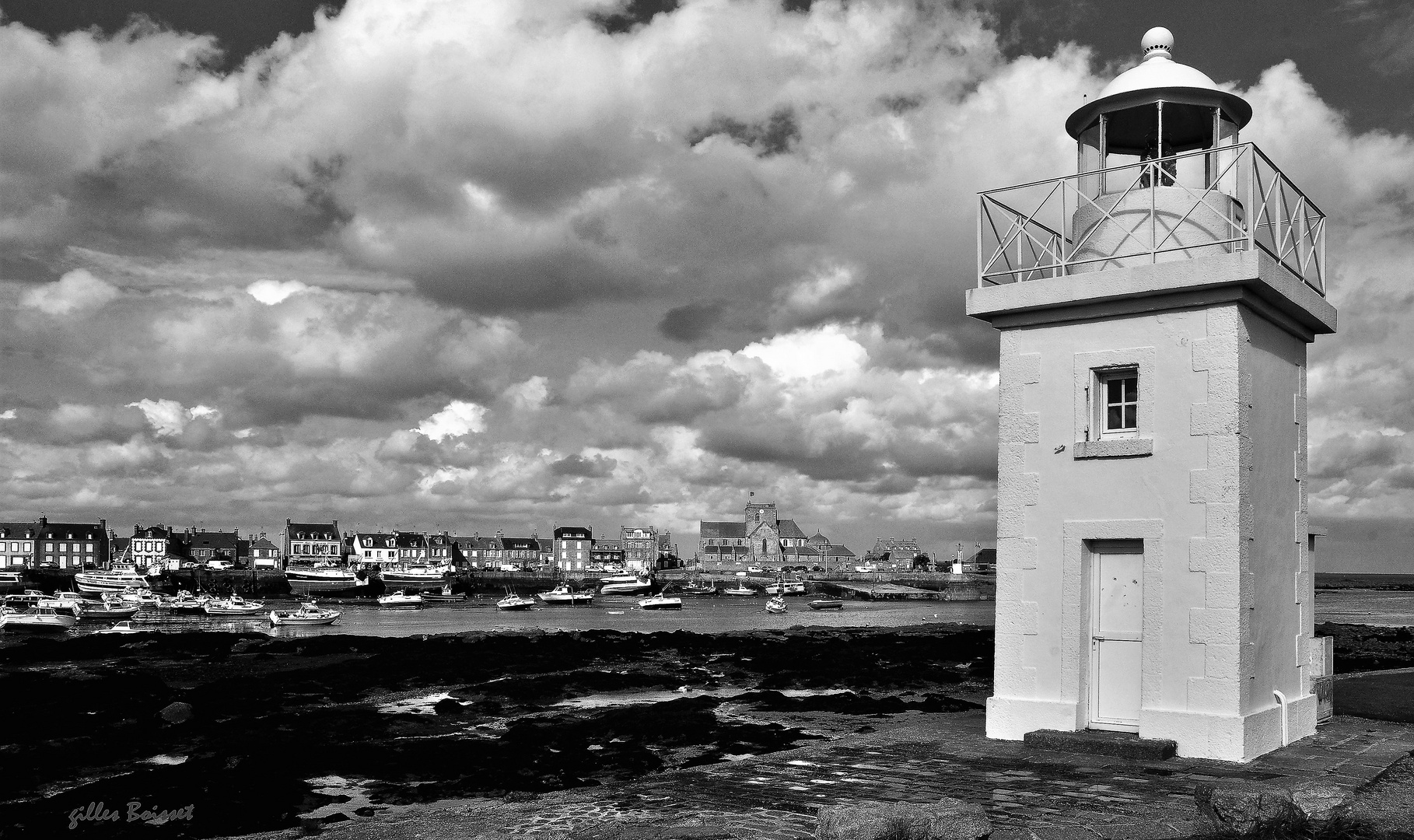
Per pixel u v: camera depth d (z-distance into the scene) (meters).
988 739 12.69
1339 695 16.41
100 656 50.16
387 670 36.97
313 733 22.66
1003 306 12.84
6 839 13.46
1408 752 11.70
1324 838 8.16
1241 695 11.18
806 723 21.78
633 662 41.66
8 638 69.19
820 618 113.00
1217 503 11.39
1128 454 11.98
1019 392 12.91
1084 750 11.60
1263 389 12.12
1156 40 13.09
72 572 160.25
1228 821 8.23
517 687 30.31
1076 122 13.59
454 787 16.12
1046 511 12.59
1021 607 12.70
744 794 9.73
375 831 9.77
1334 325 13.44
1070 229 13.90
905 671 34.34
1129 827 8.20
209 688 32.34
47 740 22.33
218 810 14.66
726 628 89.69
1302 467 13.18
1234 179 12.89
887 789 9.84
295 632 77.88
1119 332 12.22
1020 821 8.45
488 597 174.88
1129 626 12.14
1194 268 11.47
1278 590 12.34
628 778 16.61
